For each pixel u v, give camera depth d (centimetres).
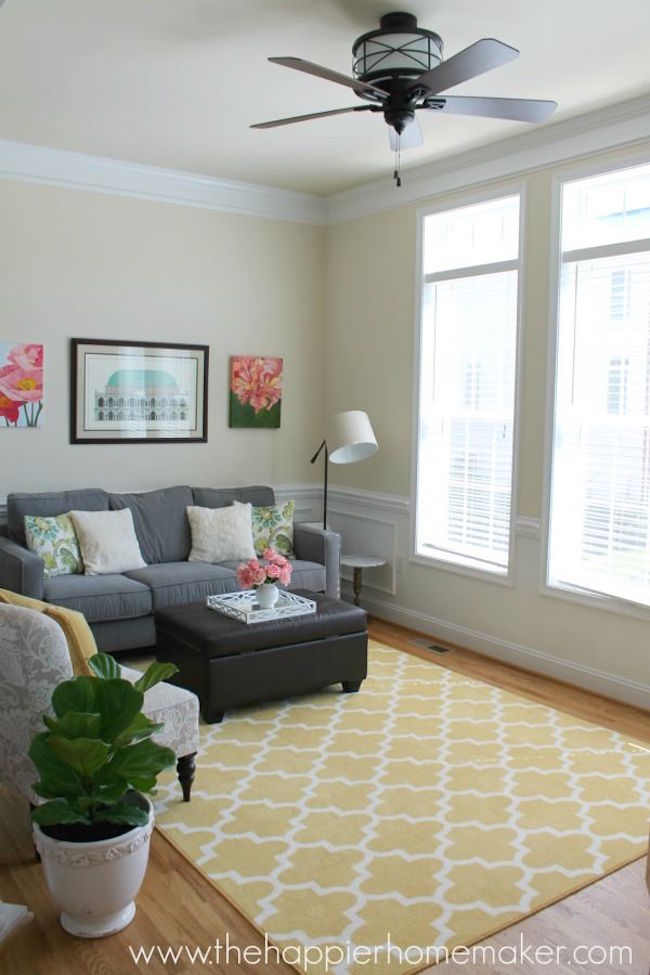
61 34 323
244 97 392
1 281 480
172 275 540
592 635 432
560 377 442
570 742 366
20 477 495
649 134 392
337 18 309
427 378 527
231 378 570
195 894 250
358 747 357
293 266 592
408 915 241
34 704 248
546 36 323
